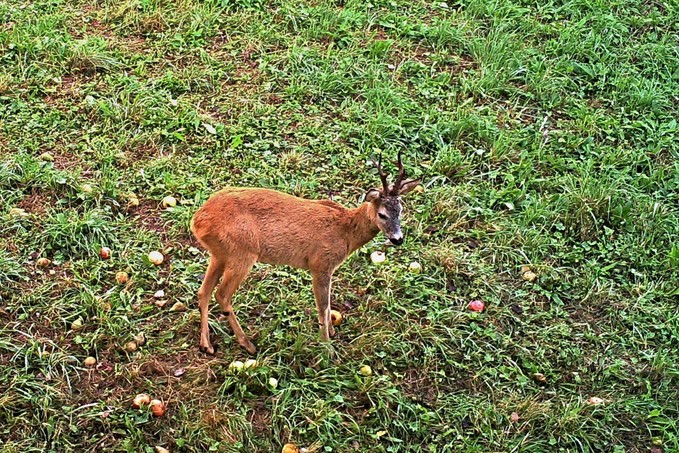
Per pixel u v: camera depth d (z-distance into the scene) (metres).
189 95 7.33
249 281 6.16
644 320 6.24
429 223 6.64
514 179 6.95
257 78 7.52
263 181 6.71
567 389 5.88
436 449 5.56
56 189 6.52
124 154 6.84
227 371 5.71
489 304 6.23
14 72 7.30
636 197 6.88
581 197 6.78
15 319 5.87
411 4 8.44
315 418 5.58
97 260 6.18
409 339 5.98
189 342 5.86
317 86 7.46
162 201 6.55
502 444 5.60
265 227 5.70
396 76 7.68
